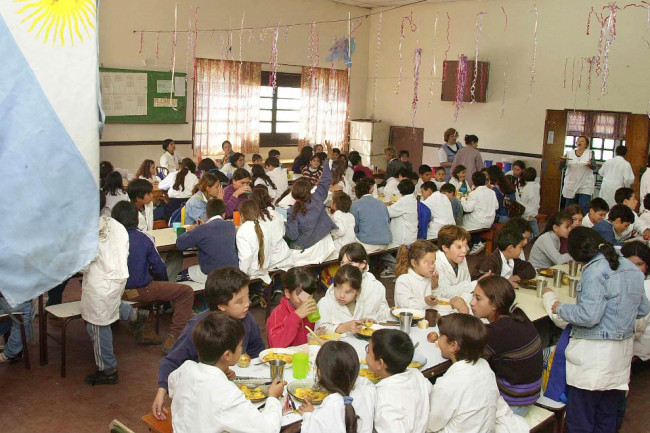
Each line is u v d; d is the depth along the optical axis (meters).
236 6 10.91
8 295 3.30
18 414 3.80
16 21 3.13
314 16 12.16
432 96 12.36
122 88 9.64
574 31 10.27
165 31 10.05
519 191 8.83
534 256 5.50
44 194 3.34
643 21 9.43
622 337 3.44
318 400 2.65
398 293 4.05
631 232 6.34
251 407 2.40
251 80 11.29
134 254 4.38
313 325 3.78
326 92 12.63
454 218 7.53
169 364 2.89
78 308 4.36
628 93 9.70
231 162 8.78
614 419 3.65
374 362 2.65
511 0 10.99
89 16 3.35
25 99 3.21
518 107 11.10
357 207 6.34
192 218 5.81
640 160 9.64
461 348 2.77
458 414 2.73
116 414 3.87
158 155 10.38
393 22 12.88
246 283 3.02
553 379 3.63
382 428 2.53
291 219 5.62
